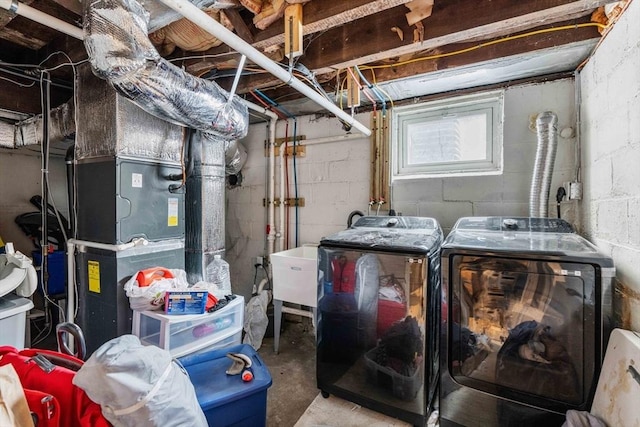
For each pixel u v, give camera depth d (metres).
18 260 1.73
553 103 2.26
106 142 1.94
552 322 1.42
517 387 1.49
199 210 2.47
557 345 1.41
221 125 2.05
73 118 2.21
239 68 1.81
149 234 2.08
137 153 2.01
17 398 0.89
